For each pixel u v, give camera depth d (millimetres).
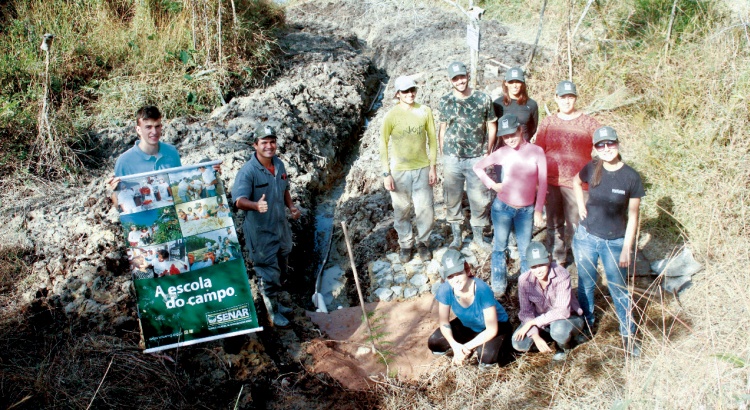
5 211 6645
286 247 5469
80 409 4270
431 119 5781
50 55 9055
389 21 14227
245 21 11070
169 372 4652
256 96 9820
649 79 7855
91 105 8938
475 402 4562
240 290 4699
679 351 4352
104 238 5906
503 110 5824
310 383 4891
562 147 5344
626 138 7211
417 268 6363
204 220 4641
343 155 9719
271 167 5164
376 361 5160
